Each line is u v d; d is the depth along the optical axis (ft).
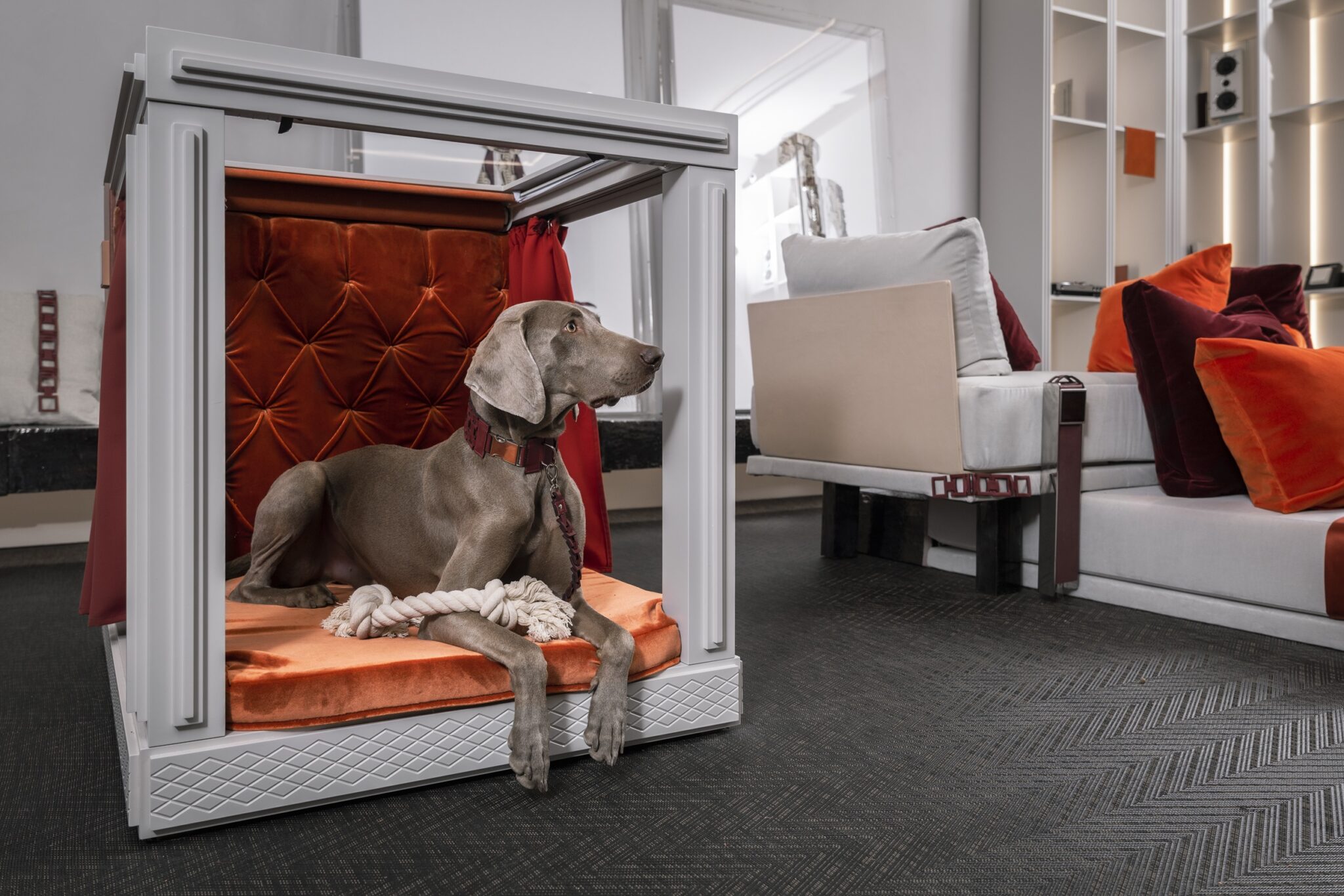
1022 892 4.08
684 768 5.44
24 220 12.10
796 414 11.50
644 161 5.65
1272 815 4.78
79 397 11.91
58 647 7.92
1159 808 4.89
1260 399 8.13
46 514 12.75
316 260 7.51
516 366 5.25
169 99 4.40
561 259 7.99
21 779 5.25
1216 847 4.46
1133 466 10.26
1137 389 10.01
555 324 5.56
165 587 4.51
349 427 7.81
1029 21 18.86
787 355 11.51
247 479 7.43
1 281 12.01
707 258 5.84
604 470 14.14
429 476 6.11
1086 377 9.93
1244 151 19.25
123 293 6.12
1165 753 5.63
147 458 4.45
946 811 4.87
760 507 16.81
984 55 19.77
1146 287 8.96
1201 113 18.89
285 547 6.61
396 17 14.11
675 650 5.92
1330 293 16.79
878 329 10.12
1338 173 17.84
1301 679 6.97
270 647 5.24
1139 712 6.33
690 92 16.44
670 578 6.08
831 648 7.91
